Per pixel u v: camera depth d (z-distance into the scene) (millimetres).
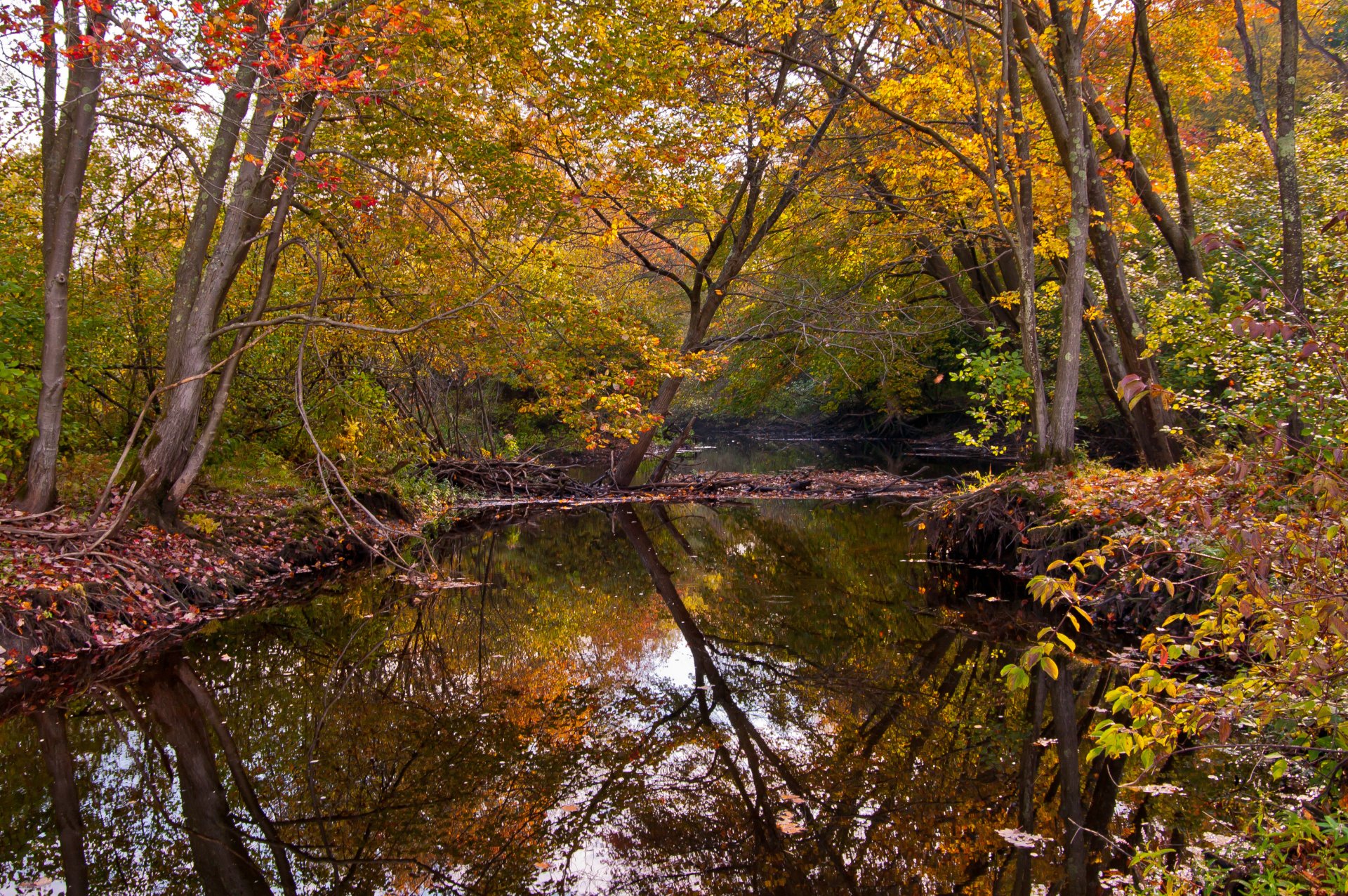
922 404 31062
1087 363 19359
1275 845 3348
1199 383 11328
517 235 11867
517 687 7168
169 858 4309
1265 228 11938
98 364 10242
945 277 19172
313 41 7336
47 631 7109
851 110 15922
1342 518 3100
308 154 8859
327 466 12977
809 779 5234
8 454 8906
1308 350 3361
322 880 4141
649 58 10586
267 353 12117
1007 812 4559
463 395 23156
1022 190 11070
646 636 8750
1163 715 3441
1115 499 7945
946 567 10859
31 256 9648
